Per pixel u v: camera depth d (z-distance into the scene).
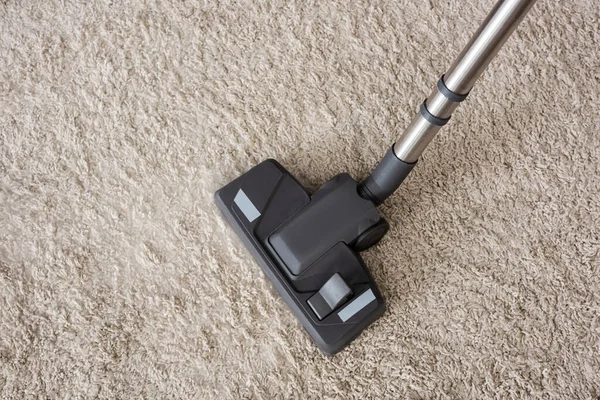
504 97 1.81
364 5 1.84
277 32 1.83
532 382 1.70
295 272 1.68
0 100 1.79
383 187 1.68
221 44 1.82
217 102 1.80
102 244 1.74
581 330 1.73
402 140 1.62
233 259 1.74
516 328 1.72
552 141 1.80
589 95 1.82
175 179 1.77
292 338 1.71
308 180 1.77
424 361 1.71
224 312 1.72
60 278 1.73
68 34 1.82
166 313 1.72
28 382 1.69
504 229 1.76
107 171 1.77
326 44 1.83
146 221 1.75
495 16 1.45
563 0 1.85
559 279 1.74
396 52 1.83
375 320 1.71
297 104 1.80
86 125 1.79
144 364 1.70
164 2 1.84
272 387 1.69
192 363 1.70
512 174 1.78
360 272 1.68
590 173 1.79
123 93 1.80
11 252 1.74
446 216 1.76
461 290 1.74
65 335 1.71
